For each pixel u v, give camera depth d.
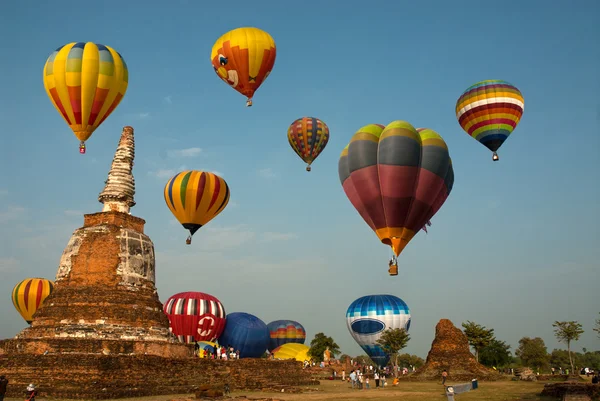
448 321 79.19
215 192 58.53
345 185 47.78
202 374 50.16
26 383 41.56
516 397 43.72
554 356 146.38
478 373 74.19
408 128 45.38
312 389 56.56
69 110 47.53
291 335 118.12
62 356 42.25
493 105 54.38
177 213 59.03
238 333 86.12
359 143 46.41
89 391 40.16
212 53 54.53
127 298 50.34
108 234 52.09
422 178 44.66
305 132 67.50
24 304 77.38
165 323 53.25
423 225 46.09
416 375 75.94
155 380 45.09
